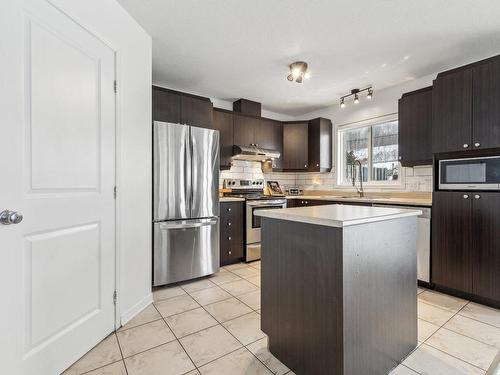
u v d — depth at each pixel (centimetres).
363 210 162
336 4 198
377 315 136
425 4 197
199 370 147
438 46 256
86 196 159
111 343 171
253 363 153
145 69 228
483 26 223
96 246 168
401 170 359
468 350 163
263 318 166
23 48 122
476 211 229
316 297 131
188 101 322
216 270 307
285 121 454
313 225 132
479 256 227
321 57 279
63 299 144
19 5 120
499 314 210
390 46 256
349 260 121
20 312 121
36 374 129
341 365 119
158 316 208
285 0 194
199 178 293
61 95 142
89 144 162
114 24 186
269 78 334
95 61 167
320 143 434
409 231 159
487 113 223
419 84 332
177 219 277
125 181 198
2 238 113
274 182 468
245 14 210
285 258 149
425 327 190
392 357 146
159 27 226
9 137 116
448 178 250
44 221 133
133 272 208
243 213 363
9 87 116
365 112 401
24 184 123
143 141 223
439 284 252
